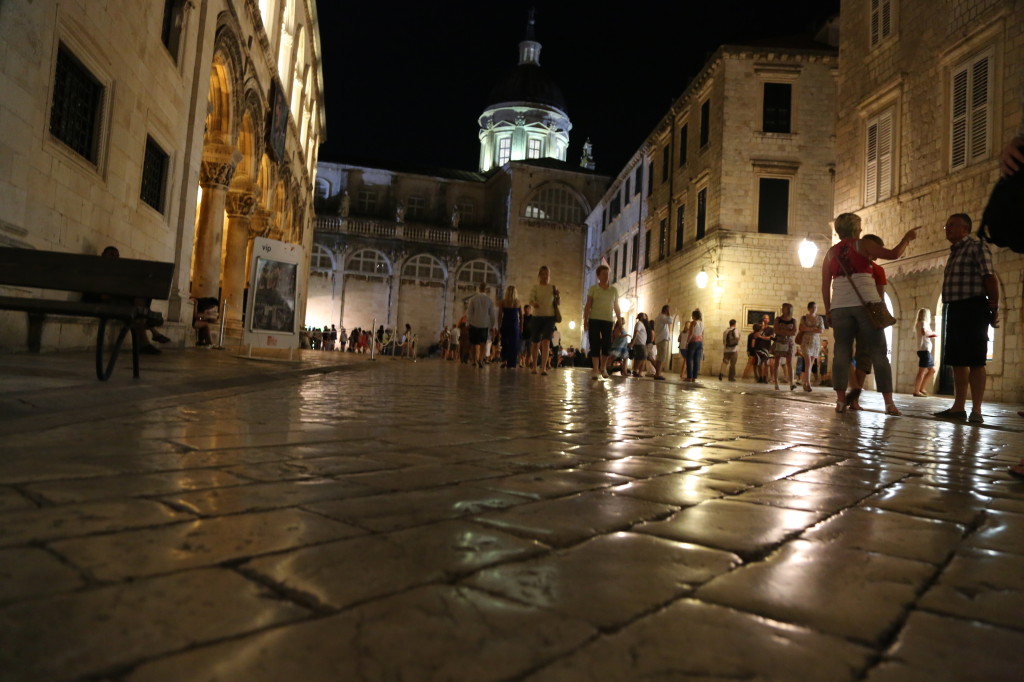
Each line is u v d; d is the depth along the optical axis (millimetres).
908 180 16609
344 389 6914
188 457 2736
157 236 11672
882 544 1896
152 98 11031
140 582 1348
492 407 5906
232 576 1407
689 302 28203
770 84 25484
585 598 1375
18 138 7094
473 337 17062
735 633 1233
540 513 2088
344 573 1455
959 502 2551
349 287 48688
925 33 16094
